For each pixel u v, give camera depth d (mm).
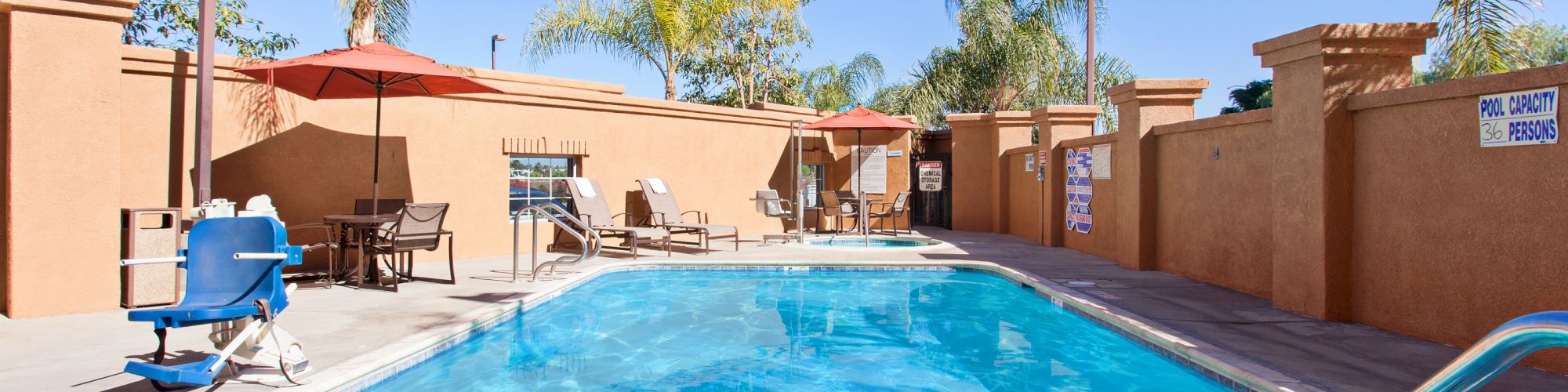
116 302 5914
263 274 4008
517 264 7676
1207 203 7371
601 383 4562
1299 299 5688
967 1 16844
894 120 13000
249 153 7969
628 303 7266
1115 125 17391
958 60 17406
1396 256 4902
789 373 4793
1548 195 3799
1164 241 8305
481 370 4816
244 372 4062
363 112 8805
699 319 6547
